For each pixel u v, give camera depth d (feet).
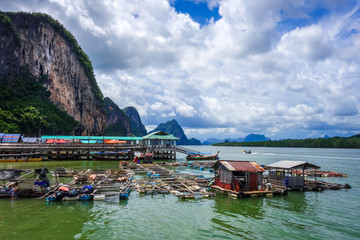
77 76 560.61
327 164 195.42
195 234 43.83
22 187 68.33
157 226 47.39
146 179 96.94
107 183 86.12
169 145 210.38
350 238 43.47
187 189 76.02
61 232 43.52
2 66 395.96
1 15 412.57
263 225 49.03
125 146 204.23
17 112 347.36
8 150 165.27
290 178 80.84
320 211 58.90
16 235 41.98
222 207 60.54
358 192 80.94
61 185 73.41
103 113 636.48
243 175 79.00
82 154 188.85
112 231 44.42
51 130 398.01
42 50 477.36
